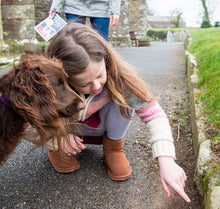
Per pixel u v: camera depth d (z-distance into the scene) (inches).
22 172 64.5
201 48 152.3
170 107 98.5
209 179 46.6
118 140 62.2
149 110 52.0
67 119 42.6
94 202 53.9
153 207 51.6
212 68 91.7
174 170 44.5
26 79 33.0
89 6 98.5
